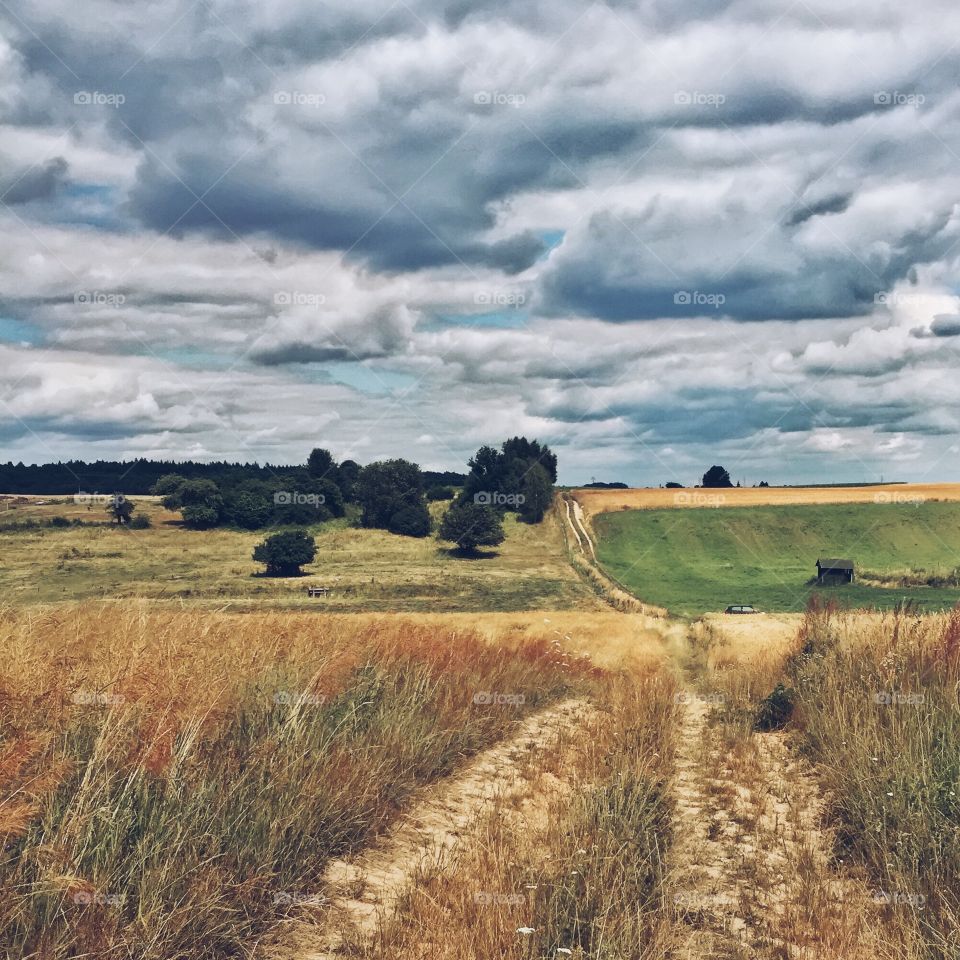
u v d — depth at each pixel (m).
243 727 7.94
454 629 20.17
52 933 4.78
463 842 7.42
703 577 98.88
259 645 9.71
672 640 37.41
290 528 122.69
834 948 5.42
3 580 84.56
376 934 5.53
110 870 5.31
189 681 7.54
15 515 124.38
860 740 8.96
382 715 9.88
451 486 147.00
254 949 5.29
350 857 6.91
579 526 119.94
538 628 37.16
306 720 8.51
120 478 177.12
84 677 6.91
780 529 115.44
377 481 123.69
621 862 6.30
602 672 22.80
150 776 6.25
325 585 89.19
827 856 7.40
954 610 12.47
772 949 5.50
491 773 10.32
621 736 11.87
